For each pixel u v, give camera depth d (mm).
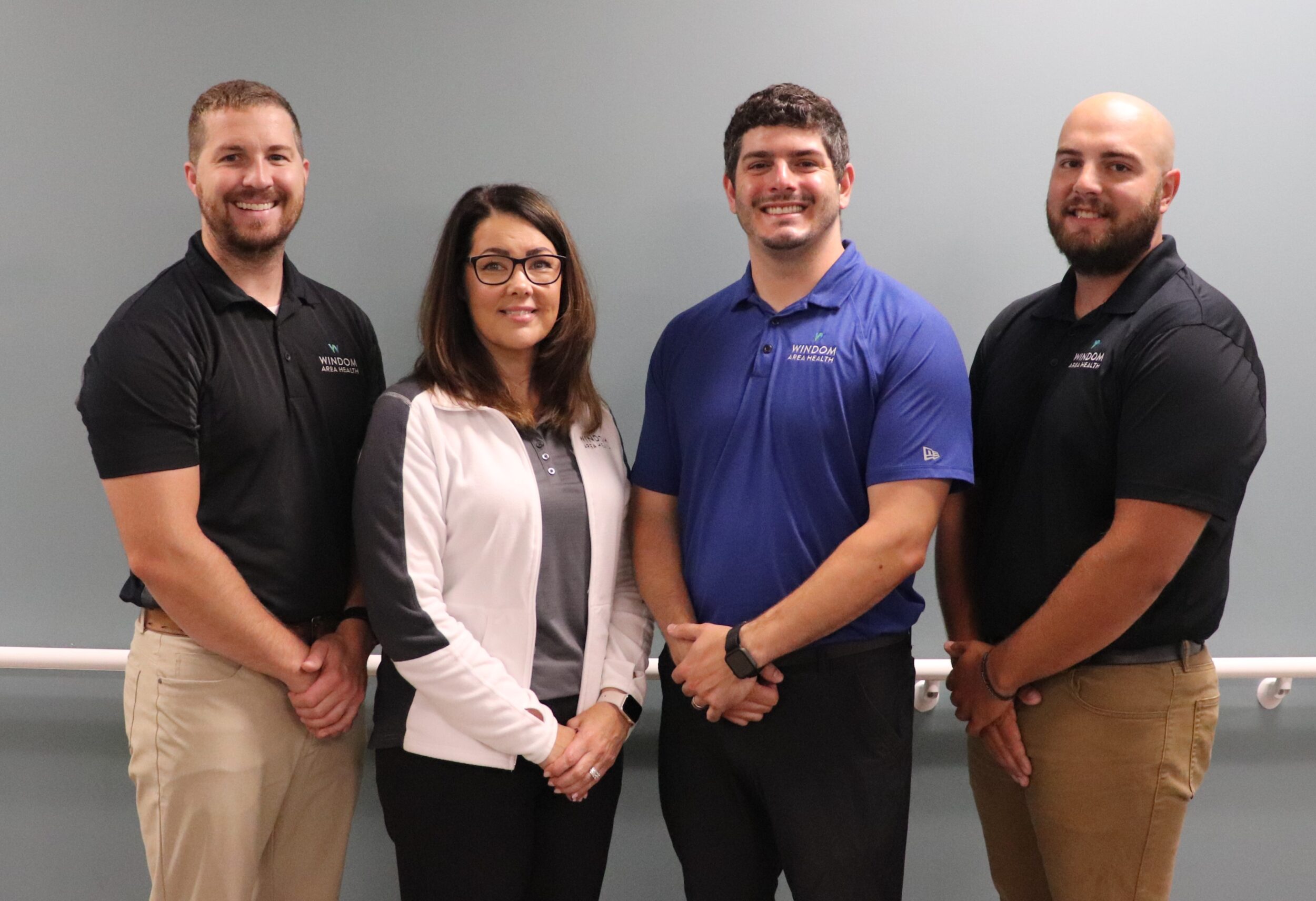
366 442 1488
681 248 1897
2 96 1806
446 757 1440
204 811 1497
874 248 1918
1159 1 1901
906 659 1579
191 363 1460
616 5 1847
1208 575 1553
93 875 1929
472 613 1478
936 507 1474
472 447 1495
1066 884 1603
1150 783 1544
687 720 1612
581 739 1486
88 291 1840
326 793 1636
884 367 1497
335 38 1828
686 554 1604
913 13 1879
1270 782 2037
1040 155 1914
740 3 1859
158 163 1826
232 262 1542
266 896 1621
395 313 1880
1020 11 1890
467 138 1854
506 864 1469
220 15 1811
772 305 1587
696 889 1611
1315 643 2020
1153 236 1568
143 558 1449
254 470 1509
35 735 1908
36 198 1825
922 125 1898
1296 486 1999
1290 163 1941
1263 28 1915
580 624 1543
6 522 1873
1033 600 1600
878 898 1520
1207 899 2047
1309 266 1962
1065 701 1572
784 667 1517
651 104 1868
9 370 1848
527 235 1517
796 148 1507
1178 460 1432
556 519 1513
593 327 1600
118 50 1808
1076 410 1541
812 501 1510
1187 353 1446
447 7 1832
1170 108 1918
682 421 1616
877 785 1518
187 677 1505
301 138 1683
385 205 1860
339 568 1609
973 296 1937
